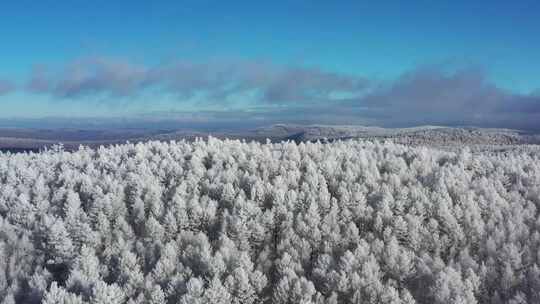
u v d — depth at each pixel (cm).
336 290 2306
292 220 3066
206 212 3138
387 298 2164
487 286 2452
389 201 3269
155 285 2222
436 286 2256
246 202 3269
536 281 2391
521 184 4062
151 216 3041
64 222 3006
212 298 2114
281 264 2531
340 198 3356
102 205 3216
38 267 2636
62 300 2047
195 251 2669
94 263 2494
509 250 2614
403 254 2486
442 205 3131
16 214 3253
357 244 2788
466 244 2933
